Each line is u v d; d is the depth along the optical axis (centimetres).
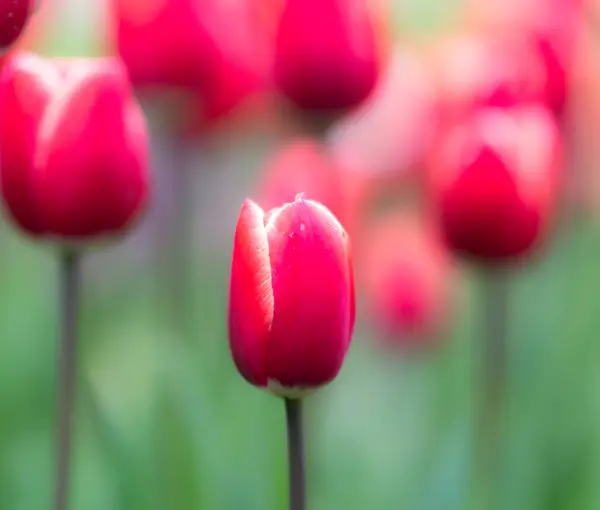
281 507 101
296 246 77
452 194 96
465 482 102
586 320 113
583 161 116
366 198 117
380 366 125
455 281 133
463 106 100
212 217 136
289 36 97
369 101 99
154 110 102
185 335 111
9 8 80
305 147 100
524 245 96
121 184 87
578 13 107
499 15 104
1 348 133
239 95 103
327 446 111
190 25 100
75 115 86
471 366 121
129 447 101
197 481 100
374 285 119
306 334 77
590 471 106
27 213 87
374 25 98
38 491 114
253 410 109
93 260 153
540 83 102
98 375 126
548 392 109
